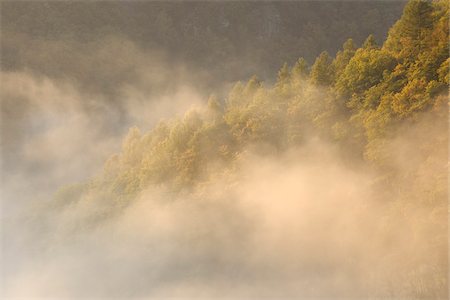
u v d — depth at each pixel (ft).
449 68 190.90
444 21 208.44
